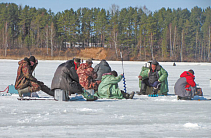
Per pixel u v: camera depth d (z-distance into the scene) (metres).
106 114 15.98
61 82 22.84
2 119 14.27
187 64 136.00
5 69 78.88
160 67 32.25
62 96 22.92
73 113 16.23
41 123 13.34
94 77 26.44
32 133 11.27
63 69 22.95
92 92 26.23
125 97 26.39
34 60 25.33
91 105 20.05
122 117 15.05
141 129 12.10
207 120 14.34
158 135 11.06
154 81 32.31
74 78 23.11
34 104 20.28
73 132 11.49
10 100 22.89
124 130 11.89
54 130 11.84
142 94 33.00
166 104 21.17
